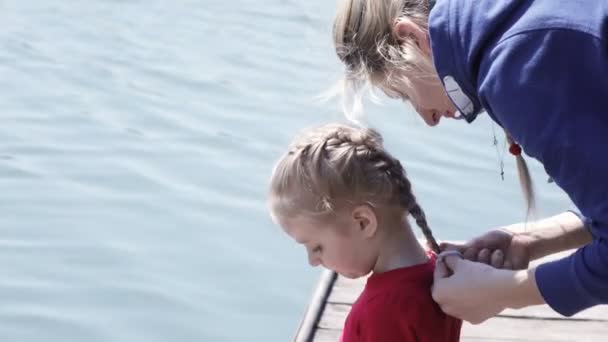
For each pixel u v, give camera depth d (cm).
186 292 775
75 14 1498
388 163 361
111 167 980
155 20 1499
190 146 1041
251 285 790
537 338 534
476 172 986
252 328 736
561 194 942
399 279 358
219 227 875
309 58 1352
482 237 402
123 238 848
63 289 774
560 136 314
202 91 1209
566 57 314
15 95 1159
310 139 365
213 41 1412
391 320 355
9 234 845
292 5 1617
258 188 952
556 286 333
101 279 788
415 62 361
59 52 1324
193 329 732
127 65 1291
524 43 320
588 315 556
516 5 327
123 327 730
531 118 319
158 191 934
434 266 367
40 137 1042
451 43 339
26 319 736
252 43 1409
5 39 1359
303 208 359
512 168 998
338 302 564
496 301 346
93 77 1237
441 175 975
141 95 1183
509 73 322
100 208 896
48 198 910
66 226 862
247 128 1095
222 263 818
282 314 754
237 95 1196
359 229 358
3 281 779
